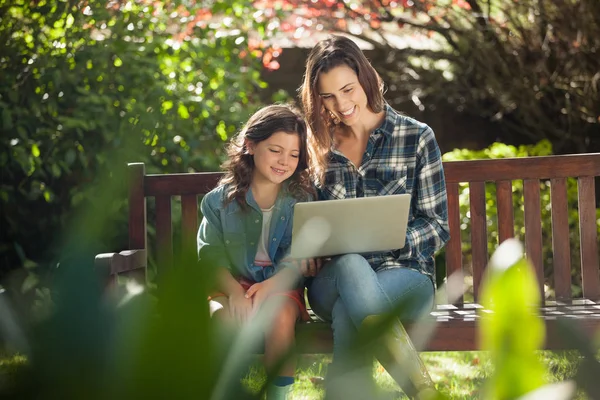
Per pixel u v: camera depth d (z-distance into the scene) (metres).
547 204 6.58
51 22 5.96
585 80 7.92
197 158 5.93
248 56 6.73
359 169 3.76
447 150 8.83
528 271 0.55
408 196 3.45
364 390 0.58
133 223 4.15
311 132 3.77
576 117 8.17
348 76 3.67
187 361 0.46
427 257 3.70
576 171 4.07
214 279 0.46
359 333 0.55
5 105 5.74
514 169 4.09
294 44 8.42
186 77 6.18
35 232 6.01
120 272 3.76
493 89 8.33
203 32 6.28
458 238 4.11
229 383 0.51
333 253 3.50
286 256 3.56
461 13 8.30
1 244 5.96
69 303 0.48
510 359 0.54
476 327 3.54
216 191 3.73
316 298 3.51
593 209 4.08
